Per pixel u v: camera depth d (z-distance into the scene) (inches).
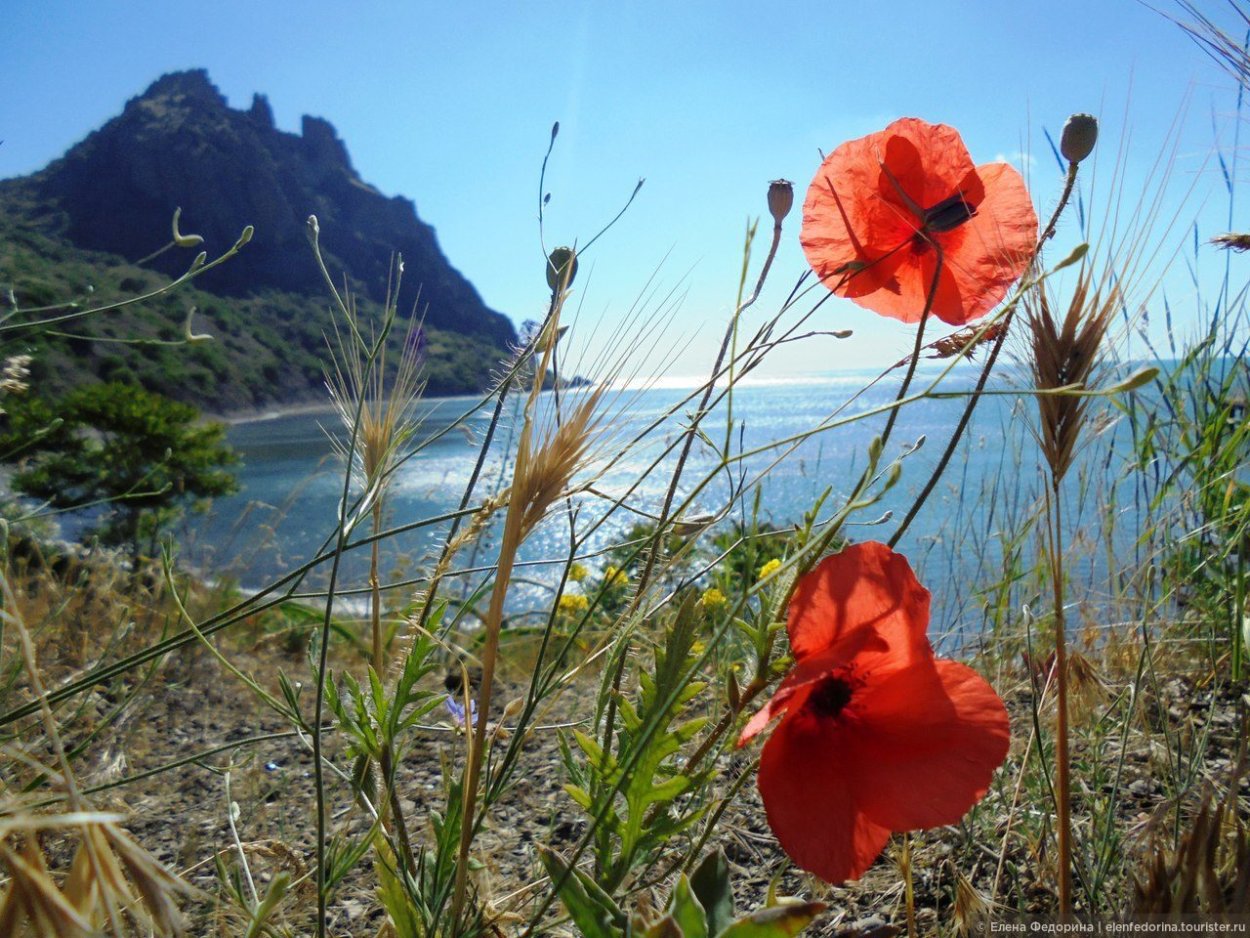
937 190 58.9
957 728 45.4
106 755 85.2
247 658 171.3
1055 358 55.0
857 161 59.9
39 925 29.8
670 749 50.3
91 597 146.7
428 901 55.6
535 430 43.9
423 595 61.7
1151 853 56.7
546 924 62.5
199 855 85.5
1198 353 126.4
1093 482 132.6
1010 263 58.2
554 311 46.2
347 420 59.8
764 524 113.3
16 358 73.3
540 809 93.2
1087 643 108.7
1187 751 89.9
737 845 82.9
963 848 80.0
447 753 111.6
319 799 51.3
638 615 58.3
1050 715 88.7
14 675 75.4
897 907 73.7
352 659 168.6
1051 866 74.0
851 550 45.7
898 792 44.8
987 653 110.7
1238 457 117.7
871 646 43.9
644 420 48.4
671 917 39.4
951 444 54.6
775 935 38.0
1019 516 135.1
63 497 366.3
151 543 327.6
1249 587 106.8
